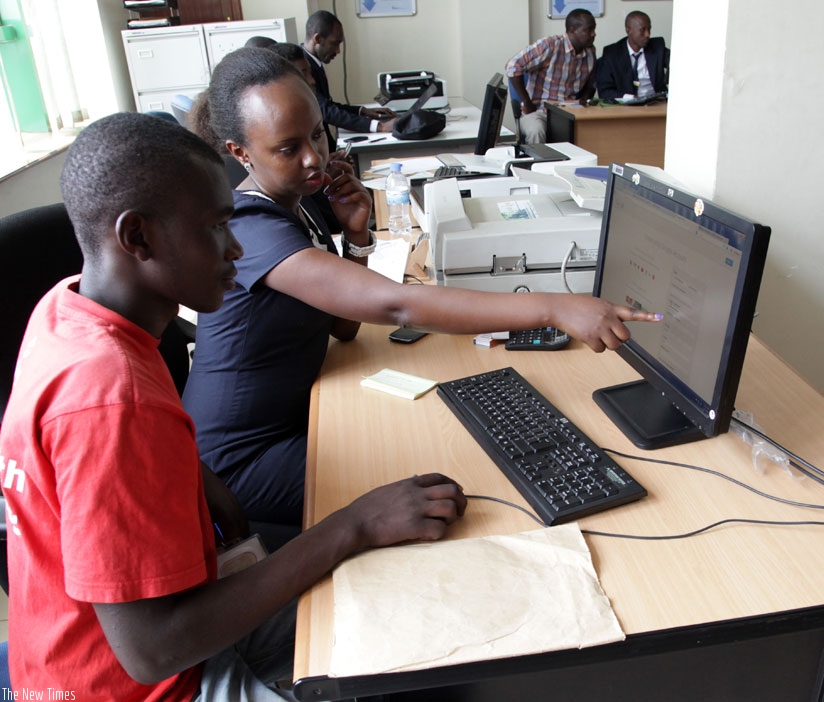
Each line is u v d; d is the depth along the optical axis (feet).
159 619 2.49
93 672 2.79
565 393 4.25
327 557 2.91
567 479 3.36
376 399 4.32
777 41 5.00
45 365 2.55
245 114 4.12
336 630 2.64
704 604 2.68
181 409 2.68
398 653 2.53
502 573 2.85
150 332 2.87
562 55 16.90
